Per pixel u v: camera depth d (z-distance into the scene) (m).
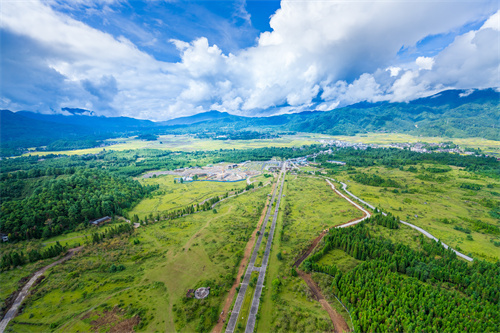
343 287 106.38
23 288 113.81
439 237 153.00
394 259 123.94
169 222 186.75
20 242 153.75
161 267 129.12
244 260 136.00
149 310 99.88
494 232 157.12
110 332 89.56
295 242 153.88
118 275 122.94
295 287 112.00
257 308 101.25
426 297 96.88
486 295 98.56
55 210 177.00
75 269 127.19
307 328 89.69
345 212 199.88
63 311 99.75
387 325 86.00
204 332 89.69
